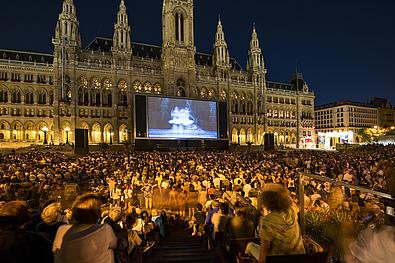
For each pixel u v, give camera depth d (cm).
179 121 8569
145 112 8138
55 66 9131
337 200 866
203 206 1611
